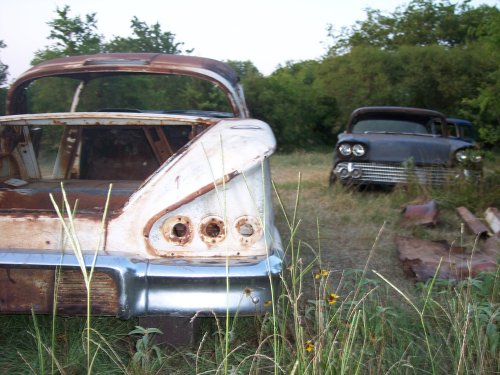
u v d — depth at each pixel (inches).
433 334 113.0
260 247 97.5
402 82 745.0
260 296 94.1
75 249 75.4
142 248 97.7
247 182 97.5
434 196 258.8
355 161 285.7
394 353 102.3
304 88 864.3
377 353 101.3
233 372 84.2
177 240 97.3
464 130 423.8
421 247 179.5
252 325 117.8
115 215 98.6
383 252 186.2
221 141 95.1
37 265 92.7
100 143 172.9
